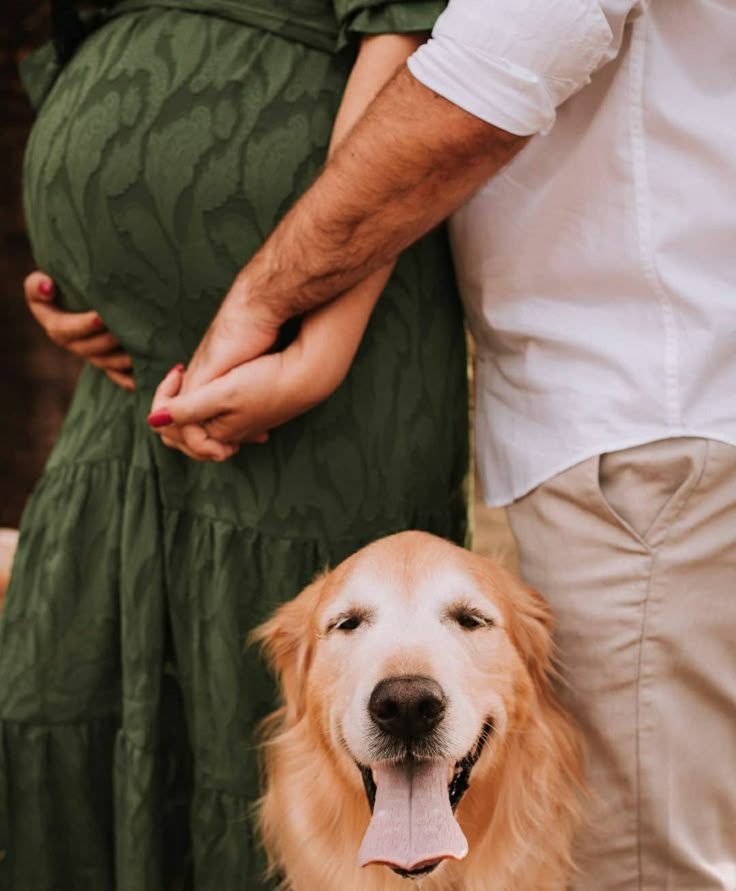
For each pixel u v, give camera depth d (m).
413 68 1.69
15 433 4.93
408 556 1.90
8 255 4.86
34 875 2.27
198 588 2.18
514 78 1.64
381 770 1.78
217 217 2.02
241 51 2.01
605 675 1.89
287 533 2.13
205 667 2.18
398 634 1.81
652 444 1.84
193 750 2.25
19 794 2.26
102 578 2.24
